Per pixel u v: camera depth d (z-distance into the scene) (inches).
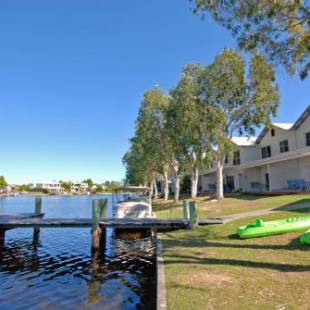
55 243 818.2
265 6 410.0
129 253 679.7
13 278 505.4
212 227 693.3
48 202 3348.9
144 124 1616.6
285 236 515.2
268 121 1164.5
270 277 308.3
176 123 1310.3
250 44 454.6
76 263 604.1
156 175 2578.7
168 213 1153.4
